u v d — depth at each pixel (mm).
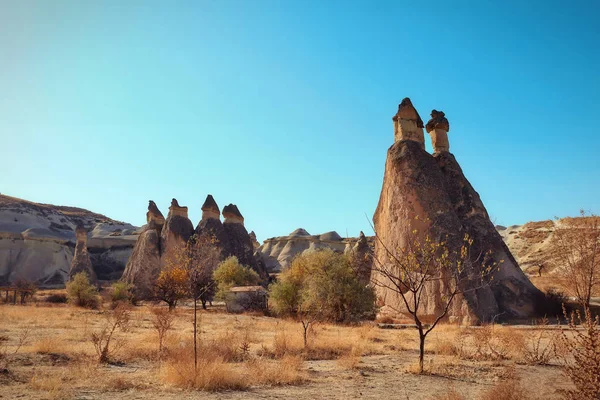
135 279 66938
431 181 39312
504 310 33406
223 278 50562
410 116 43438
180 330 21719
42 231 112188
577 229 31688
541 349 14500
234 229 75938
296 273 34844
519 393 7629
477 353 13844
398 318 33844
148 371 10906
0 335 17484
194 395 8344
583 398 6398
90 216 177250
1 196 150000
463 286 31812
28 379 9555
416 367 11180
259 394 8562
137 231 129625
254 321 29719
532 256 62500
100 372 10367
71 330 20625
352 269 32688
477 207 40219
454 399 7684
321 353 14820
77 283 48594
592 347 6598
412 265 11805
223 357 12500
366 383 9742
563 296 33875
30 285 64312
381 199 44406
